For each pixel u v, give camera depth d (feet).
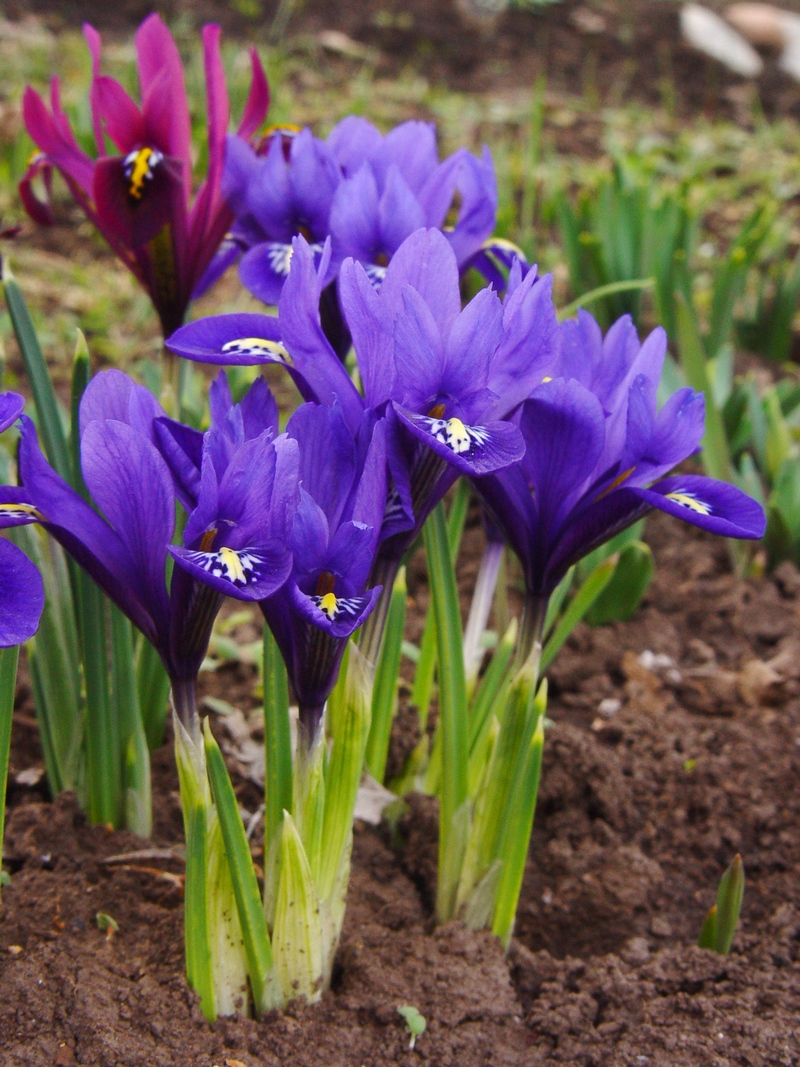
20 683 2.18
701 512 1.65
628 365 1.74
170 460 1.63
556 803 2.10
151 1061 1.70
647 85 5.99
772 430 2.75
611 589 2.39
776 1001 1.83
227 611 2.43
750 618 2.48
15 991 1.74
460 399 1.61
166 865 1.92
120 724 1.93
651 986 1.85
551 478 1.70
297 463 1.57
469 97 5.48
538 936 1.96
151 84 2.01
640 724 2.22
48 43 5.25
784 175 4.98
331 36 5.90
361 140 1.98
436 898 1.92
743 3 7.29
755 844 2.07
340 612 1.57
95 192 1.96
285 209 1.95
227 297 3.59
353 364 2.11
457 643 1.80
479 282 2.83
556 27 6.57
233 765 2.09
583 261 3.27
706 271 4.01
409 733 2.10
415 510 1.66
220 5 6.07
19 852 1.91
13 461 2.01
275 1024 1.76
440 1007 1.79
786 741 2.20
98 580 1.65
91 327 3.33
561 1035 1.80
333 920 1.78
